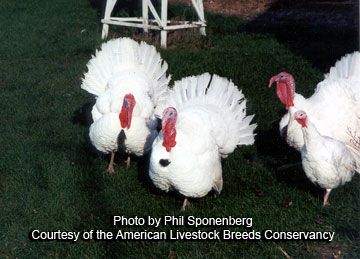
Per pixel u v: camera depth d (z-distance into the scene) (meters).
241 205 4.46
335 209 4.36
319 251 4.04
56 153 5.16
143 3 8.38
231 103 4.74
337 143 4.30
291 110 4.71
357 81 4.86
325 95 4.78
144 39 8.30
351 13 9.71
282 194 4.57
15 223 4.32
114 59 5.14
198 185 4.21
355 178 4.73
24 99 6.34
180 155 4.12
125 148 4.78
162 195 4.62
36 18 9.91
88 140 5.40
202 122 4.34
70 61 7.59
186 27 8.37
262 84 6.55
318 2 10.48
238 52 7.63
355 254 3.97
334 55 7.49
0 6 10.85
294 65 7.11
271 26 9.20
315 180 4.34
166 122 4.09
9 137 5.46
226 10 10.54
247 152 5.20
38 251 4.07
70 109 6.05
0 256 4.04
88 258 4.01
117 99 4.73
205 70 6.95
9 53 7.92
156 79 5.20
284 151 5.22
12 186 4.70
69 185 4.71
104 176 4.83
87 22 9.59
